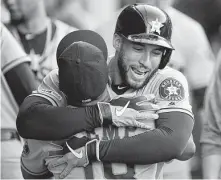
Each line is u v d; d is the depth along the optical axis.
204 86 15.87
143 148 8.95
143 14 9.07
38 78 14.86
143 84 9.29
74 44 9.05
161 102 9.24
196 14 21.88
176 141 9.00
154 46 9.07
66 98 9.38
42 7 15.02
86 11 21.98
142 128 9.17
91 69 8.95
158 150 8.95
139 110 9.16
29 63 13.06
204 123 12.75
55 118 9.05
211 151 12.64
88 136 9.18
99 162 9.16
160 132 9.02
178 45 15.63
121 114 9.09
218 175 12.43
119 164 9.14
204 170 12.66
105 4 22.44
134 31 9.06
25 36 15.02
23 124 9.17
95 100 9.29
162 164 9.41
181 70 15.67
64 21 19.42
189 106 9.30
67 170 9.15
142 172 9.22
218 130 12.56
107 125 9.16
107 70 9.12
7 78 12.87
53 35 15.15
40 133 9.09
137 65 9.12
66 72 8.97
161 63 9.34
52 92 9.42
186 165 14.02
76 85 8.97
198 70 15.81
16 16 14.94
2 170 13.06
